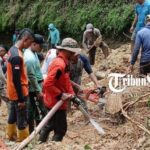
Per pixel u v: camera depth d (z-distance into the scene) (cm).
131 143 973
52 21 2870
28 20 3009
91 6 2714
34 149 902
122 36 2494
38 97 1102
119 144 974
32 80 1093
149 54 1207
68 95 944
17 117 1044
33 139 947
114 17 2492
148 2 1405
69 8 2848
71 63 1158
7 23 3117
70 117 1268
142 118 1076
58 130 966
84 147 912
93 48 1897
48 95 955
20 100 1019
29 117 1120
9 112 1104
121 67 1573
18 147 912
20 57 1003
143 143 948
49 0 2983
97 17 2617
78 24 2694
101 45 1964
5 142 1028
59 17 2838
